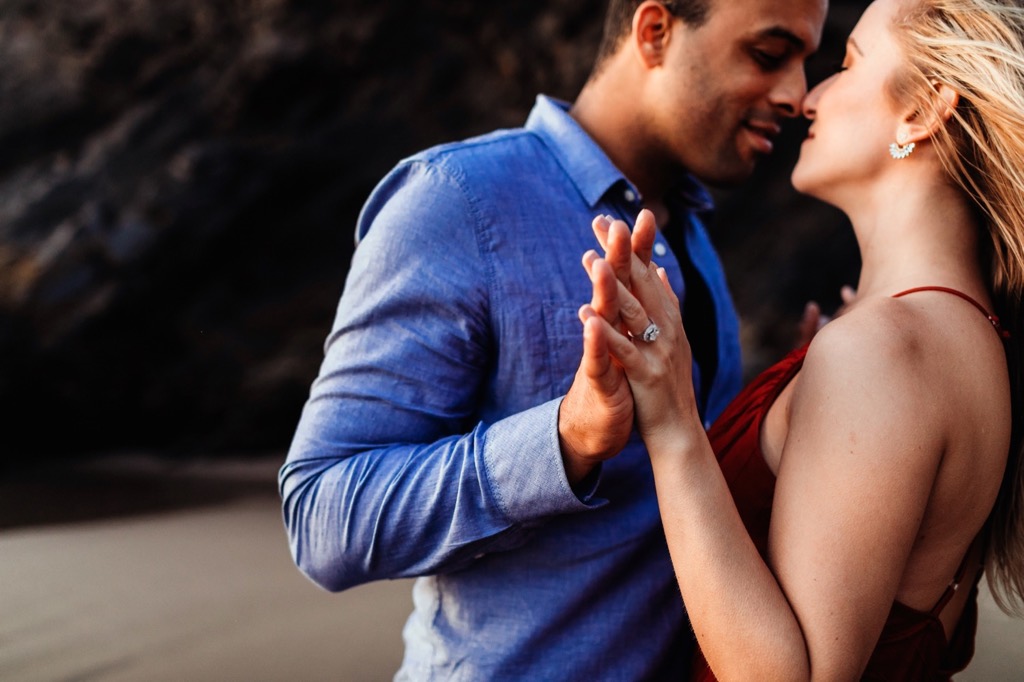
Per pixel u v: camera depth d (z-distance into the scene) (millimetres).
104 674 3342
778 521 1108
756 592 1060
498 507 1200
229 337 11062
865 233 1362
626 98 1615
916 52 1278
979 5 1230
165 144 11688
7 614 4180
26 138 12375
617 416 1089
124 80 12266
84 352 10664
